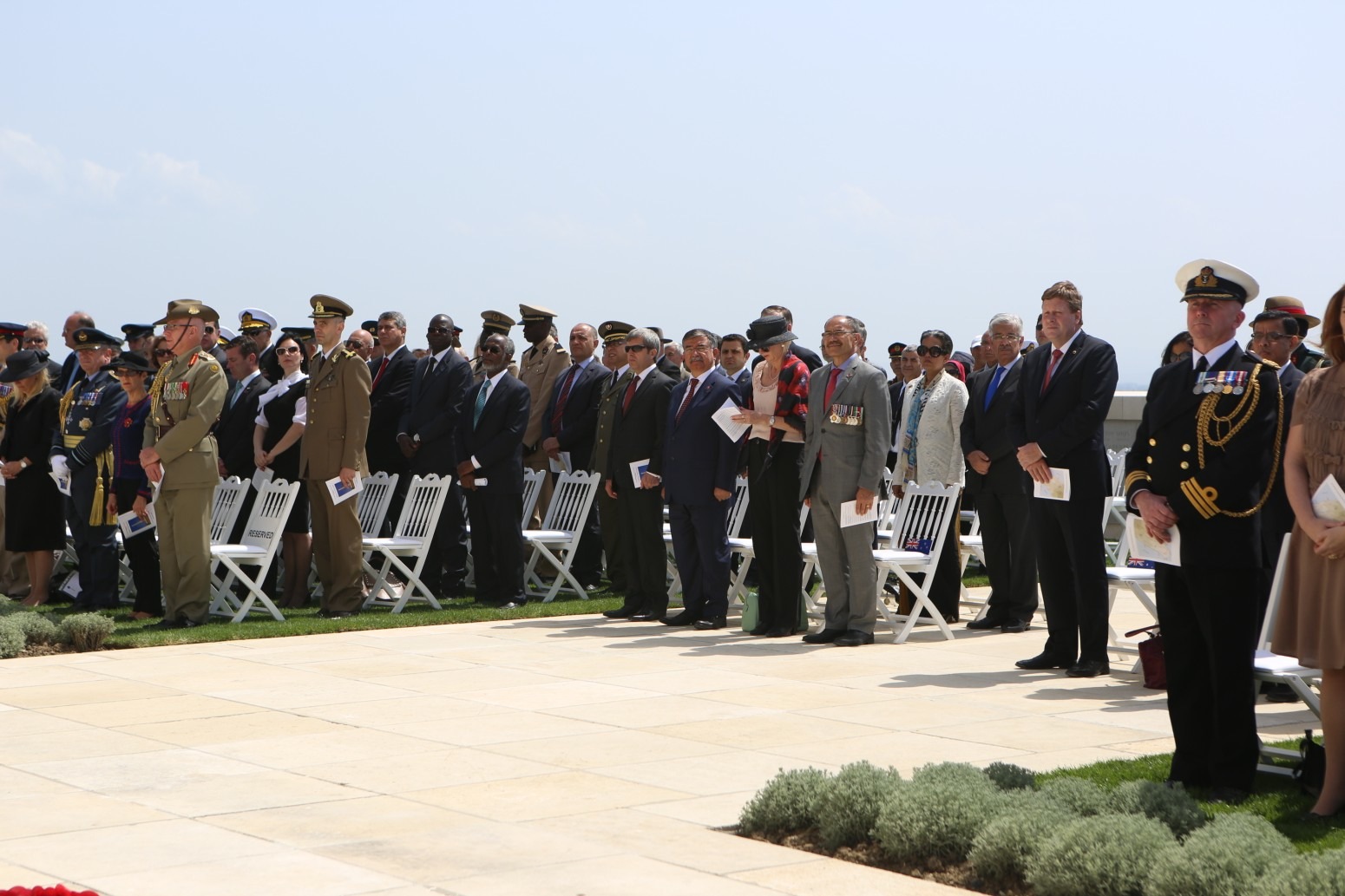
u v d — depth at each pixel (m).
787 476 11.40
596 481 13.69
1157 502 6.41
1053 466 9.66
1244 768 6.31
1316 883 4.54
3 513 14.31
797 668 9.95
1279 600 6.29
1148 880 4.84
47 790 6.50
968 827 5.42
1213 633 6.30
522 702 8.67
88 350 12.72
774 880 5.19
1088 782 5.85
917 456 12.64
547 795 6.45
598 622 12.39
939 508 11.48
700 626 11.89
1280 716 8.19
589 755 7.23
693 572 12.16
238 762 7.09
